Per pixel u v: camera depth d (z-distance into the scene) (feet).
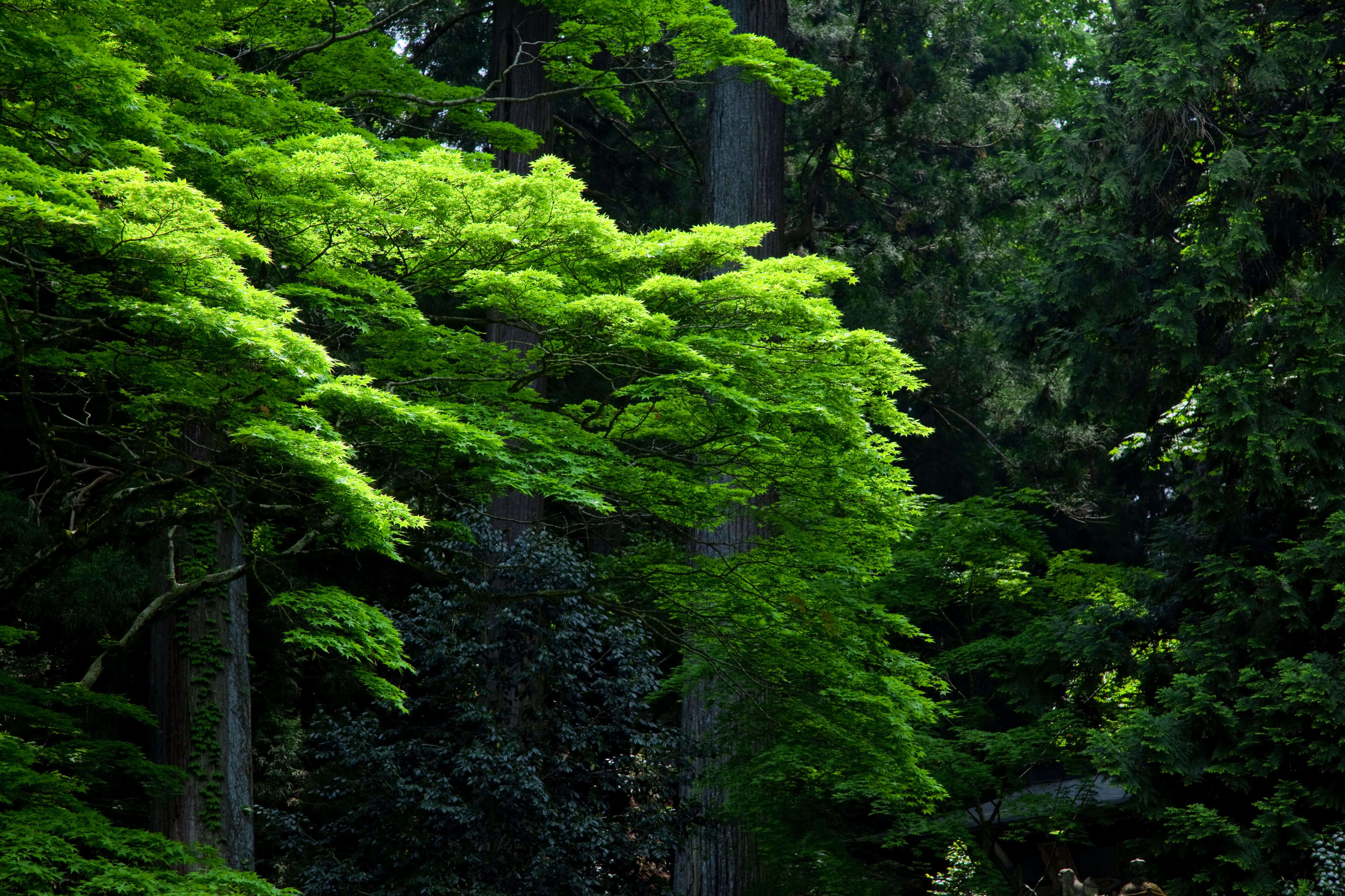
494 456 27.78
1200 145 61.31
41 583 43.98
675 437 35.55
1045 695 55.26
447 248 30.04
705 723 56.03
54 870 24.06
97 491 41.47
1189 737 51.60
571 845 45.47
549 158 28.86
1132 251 60.95
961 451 90.63
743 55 44.98
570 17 47.09
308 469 25.31
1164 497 95.40
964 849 50.26
